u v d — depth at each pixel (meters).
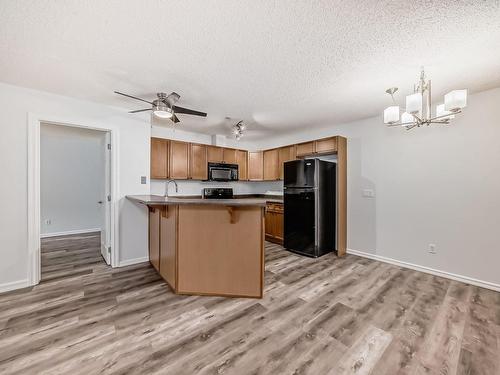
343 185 3.87
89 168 5.59
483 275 2.62
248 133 4.85
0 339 1.69
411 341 1.70
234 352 1.59
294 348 1.63
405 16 1.47
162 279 2.79
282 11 1.43
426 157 3.07
